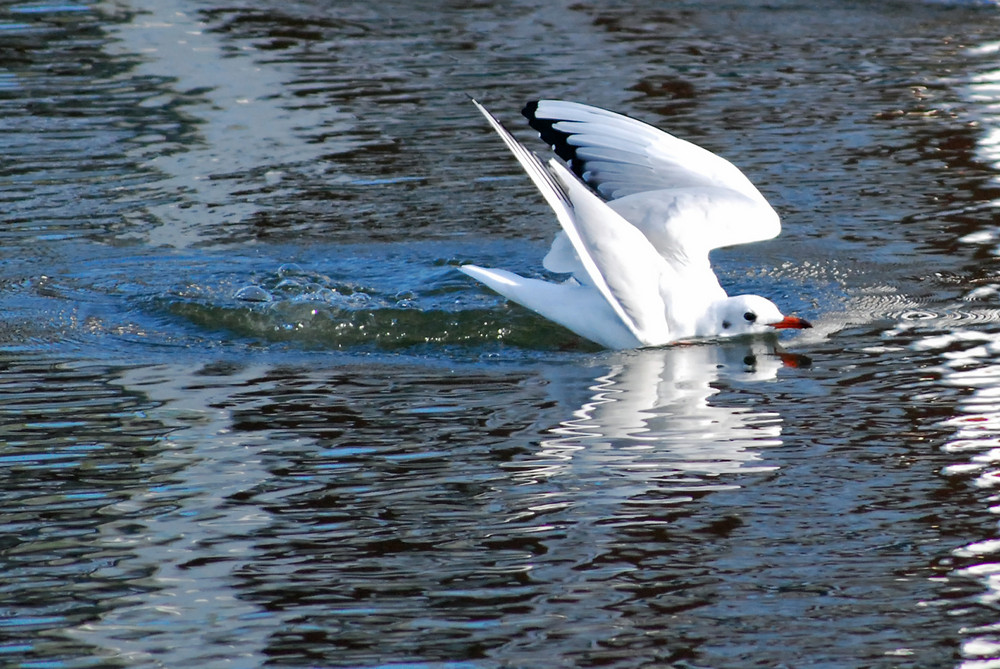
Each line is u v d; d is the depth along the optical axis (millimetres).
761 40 22641
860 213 15211
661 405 10602
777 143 17484
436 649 7418
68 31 23141
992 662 7234
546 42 22641
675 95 19547
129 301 13148
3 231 14938
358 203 15867
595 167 12672
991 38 22469
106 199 15906
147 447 9836
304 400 10766
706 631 7555
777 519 8758
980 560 8219
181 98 19625
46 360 11672
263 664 7273
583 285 12328
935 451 9641
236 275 13766
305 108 19203
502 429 10141
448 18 24281
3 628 7621
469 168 17016
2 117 18656
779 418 10305
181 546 8469
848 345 11883
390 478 9352
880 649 7367
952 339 11852
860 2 24984
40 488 9203
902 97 19359
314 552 8391
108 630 7594
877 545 8430
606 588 8000
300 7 24938
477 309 12852
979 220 14859
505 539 8539
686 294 12102
